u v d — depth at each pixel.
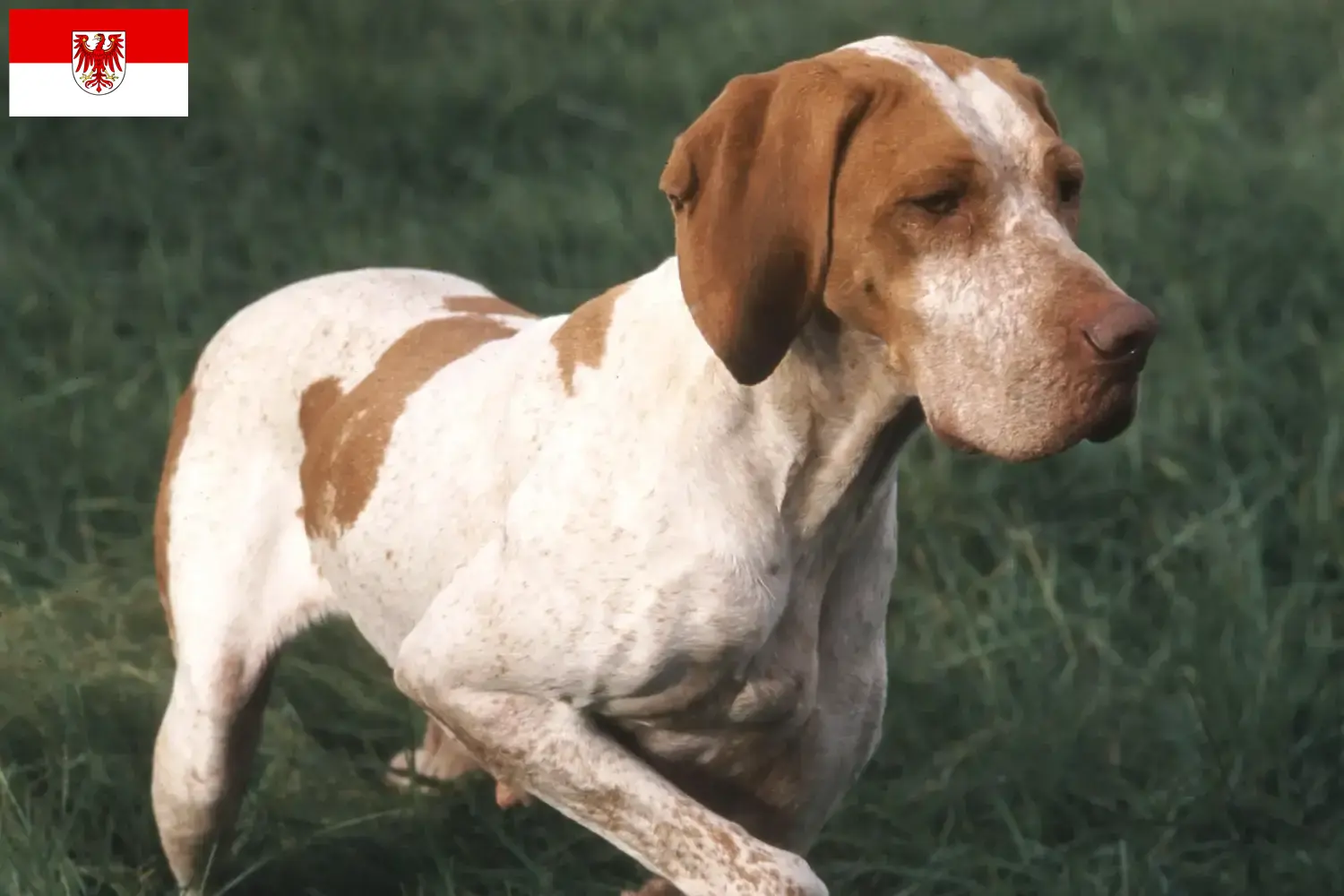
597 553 4.31
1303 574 7.00
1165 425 7.91
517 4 16.17
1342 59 14.25
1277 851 5.70
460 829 5.89
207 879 5.45
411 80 13.88
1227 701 6.23
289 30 14.80
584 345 4.53
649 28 15.87
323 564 5.14
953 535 7.45
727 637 4.28
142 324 9.42
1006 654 6.68
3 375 8.86
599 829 4.41
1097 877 5.52
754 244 4.08
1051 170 4.07
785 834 4.76
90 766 5.89
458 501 4.69
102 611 7.09
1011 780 6.09
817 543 4.42
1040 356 3.92
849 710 4.64
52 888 5.16
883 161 4.02
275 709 6.48
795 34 15.12
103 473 7.98
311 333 5.33
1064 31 15.20
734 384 4.27
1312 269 9.27
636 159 12.11
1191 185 10.73
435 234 10.77
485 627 4.43
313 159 12.33
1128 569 7.11
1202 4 15.97
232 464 5.30
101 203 11.27
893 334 4.10
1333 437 7.41
